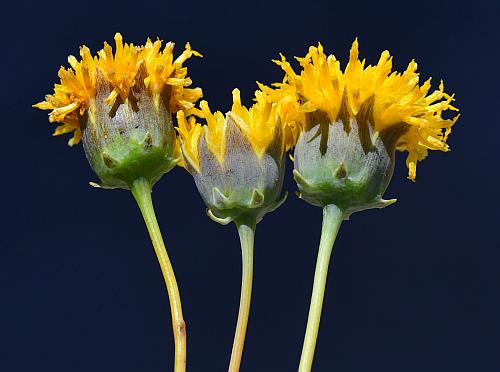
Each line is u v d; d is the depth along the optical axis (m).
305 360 0.19
